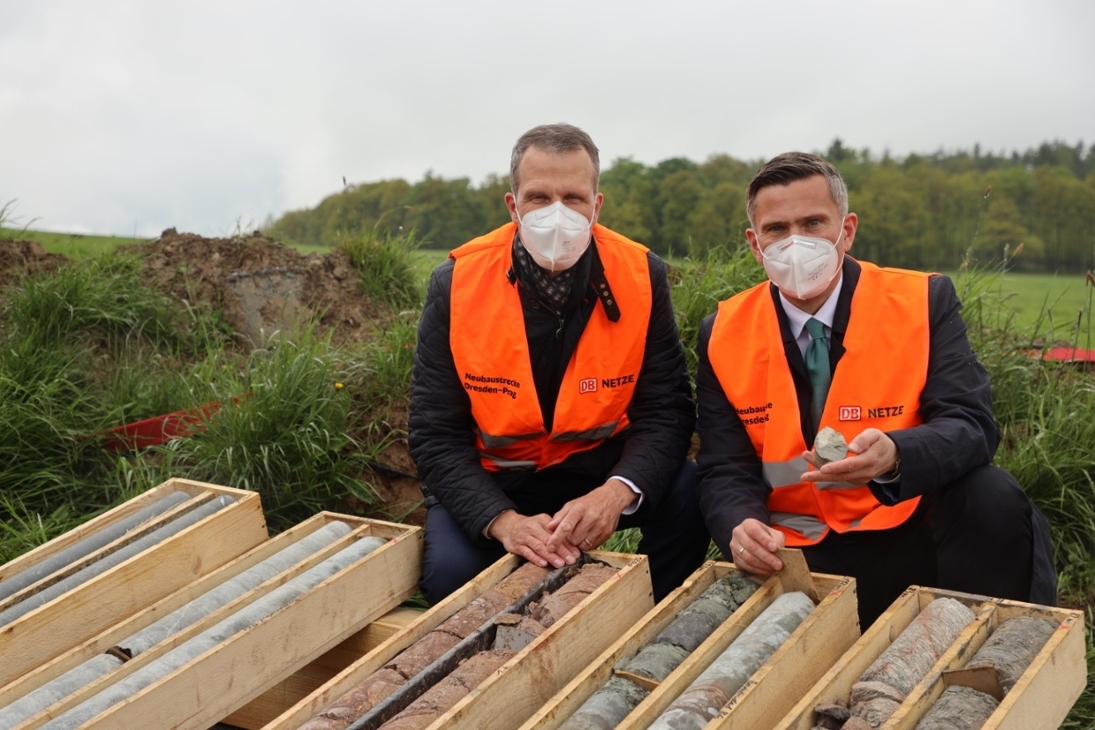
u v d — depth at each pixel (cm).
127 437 423
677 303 474
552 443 316
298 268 545
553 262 286
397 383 451
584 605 237
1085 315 458
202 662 228
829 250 278
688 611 242
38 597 262
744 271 496
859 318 287
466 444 315
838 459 248
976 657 214
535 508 331
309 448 398
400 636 244
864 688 207
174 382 457
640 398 321
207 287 534
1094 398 414
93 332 486
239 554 298
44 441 411
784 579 250
